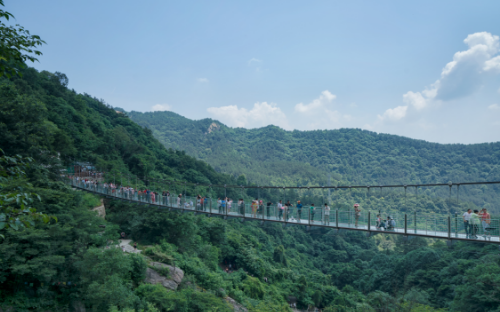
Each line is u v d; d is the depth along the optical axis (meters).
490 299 32.50
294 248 90.62
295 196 112.88
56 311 20.16
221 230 52.28
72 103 81.56
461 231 20.03
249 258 51.91
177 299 24.95
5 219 6.15
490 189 138.25
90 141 66.25
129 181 58.97
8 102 29.64
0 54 7.07
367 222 23.47
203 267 37.00
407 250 68.44
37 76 73.38
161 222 38.78
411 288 49.66
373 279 61.75
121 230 38.97
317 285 56.03
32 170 25.84
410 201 93.94
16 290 19.62
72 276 22.28
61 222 23.27
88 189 43.00
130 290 23.97
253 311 33.81
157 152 97.19
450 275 47.59
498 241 17.36
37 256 20.03
